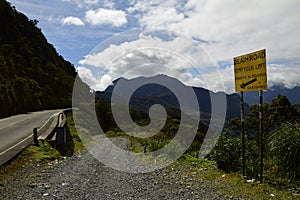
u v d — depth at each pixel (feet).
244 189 23.82
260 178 25.41
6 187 24.94
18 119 100.53
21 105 151.02
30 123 83.41
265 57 23.86
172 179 28.25
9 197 22.25
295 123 28.86
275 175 26.55
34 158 37.42
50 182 26.96
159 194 23.41
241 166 29.50
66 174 30.55
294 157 24.86
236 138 32.17
